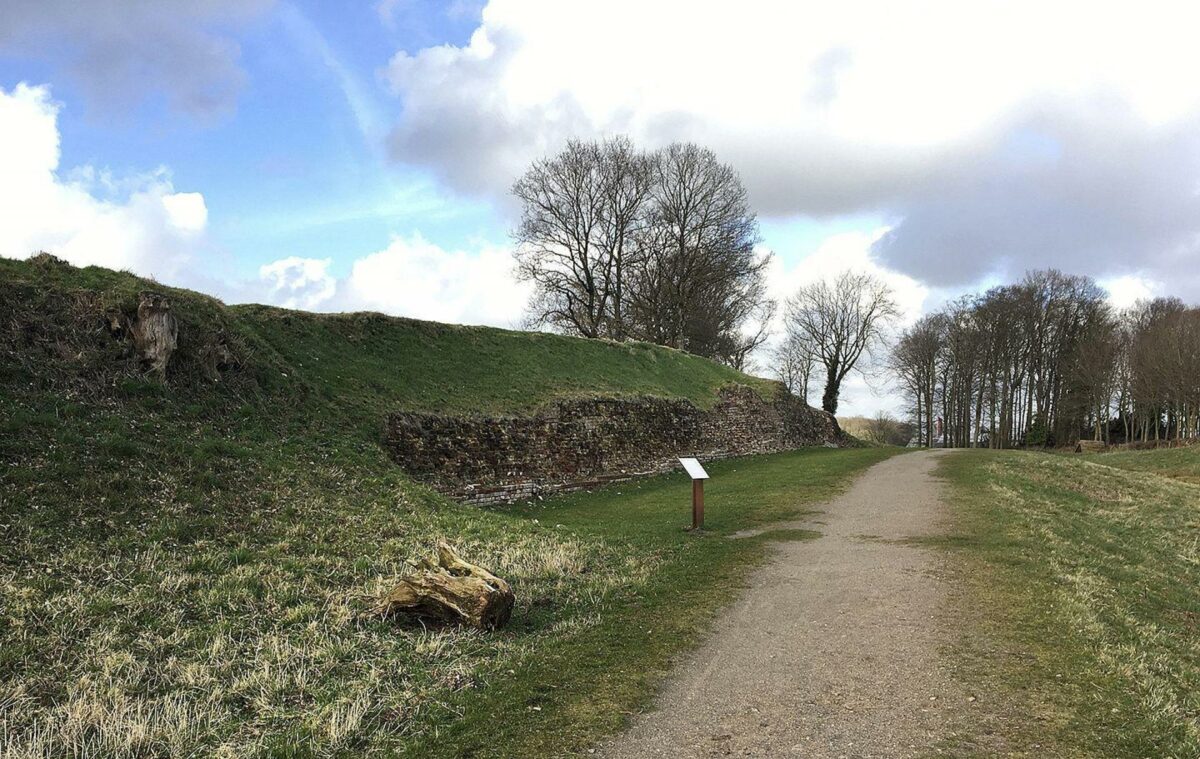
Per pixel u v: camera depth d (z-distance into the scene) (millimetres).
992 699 6141
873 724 5723
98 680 6523
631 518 18141
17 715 5824
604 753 5367
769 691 6496
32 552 9117
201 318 18406
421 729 5863
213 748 5527
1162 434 64688
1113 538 15648
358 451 17562
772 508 17984
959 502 17984
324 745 5551
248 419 16609
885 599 9430
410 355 26016
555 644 7875
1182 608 10234
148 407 14750
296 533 11695
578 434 26344
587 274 48875
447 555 9047
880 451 37125
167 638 7602
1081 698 6113
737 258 51094
